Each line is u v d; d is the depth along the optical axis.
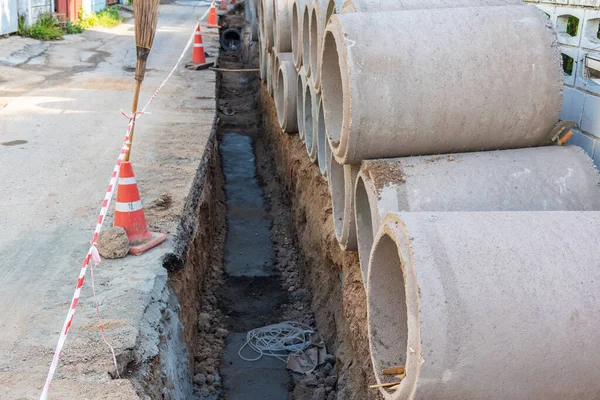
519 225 3.17
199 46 13.82
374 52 4.30
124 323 4.30
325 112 5.29
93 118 9.27
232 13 23.61
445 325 2.84
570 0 4.92
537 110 4.36
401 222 3.20
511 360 2.89
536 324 2.88
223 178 11.48
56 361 3.39
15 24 15.39
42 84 11.41
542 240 3.08
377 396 4.64
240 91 16.64
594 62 4.50
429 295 2.87
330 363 6.34
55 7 17.70
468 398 2.97
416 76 4.27
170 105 10.34
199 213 7.20
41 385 3.69
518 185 4.23
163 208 6.18
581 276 2.96
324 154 7.03
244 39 19.39
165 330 4.85
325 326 6.77
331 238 6.61
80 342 4.08
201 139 8.52
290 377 6.25
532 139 4.52
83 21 18.73
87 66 13.32
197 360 6.29
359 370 5.27
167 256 5.40
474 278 2.92
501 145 4.54
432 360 2.86
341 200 5.97
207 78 12.58
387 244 3.61
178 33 18.34
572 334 2.88
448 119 4.34
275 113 11.51
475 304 2.87
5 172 6.96
